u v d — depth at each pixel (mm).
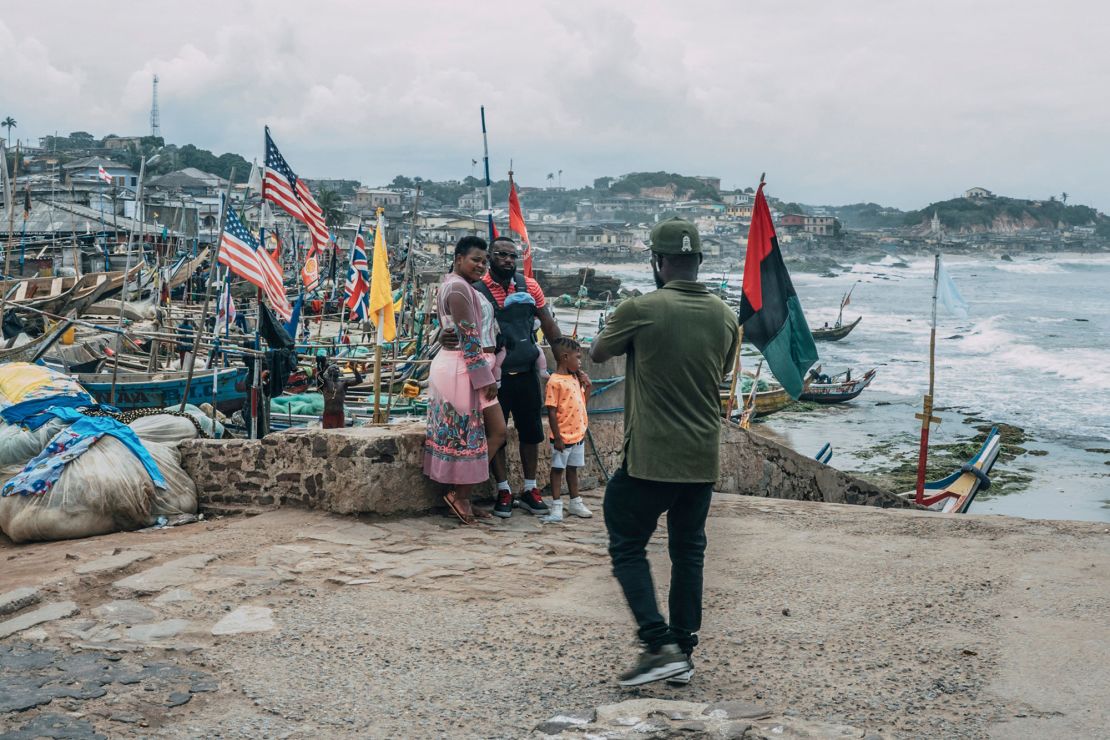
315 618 4922
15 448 7398
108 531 6953
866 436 34281
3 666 4188
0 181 45438
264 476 7469
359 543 6395
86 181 85812
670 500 4094
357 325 45406
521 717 3750
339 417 10797
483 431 6984
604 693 3986
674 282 4184
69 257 52375
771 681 4086
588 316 83188
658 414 4047
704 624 4844
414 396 22672
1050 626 4699
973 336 71812
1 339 22484
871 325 82500
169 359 25250
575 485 7535
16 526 6730
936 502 16031
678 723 3527
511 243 7289
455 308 6820
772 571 5840
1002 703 3807
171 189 110188
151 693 3949
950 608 5043
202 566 5766
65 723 3627
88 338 25688
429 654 4441
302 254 72062
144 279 42438
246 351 13688
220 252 12586
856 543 6574
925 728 3590
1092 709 3723
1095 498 25125
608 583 5594
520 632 4742
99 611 4930
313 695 3965
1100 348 63312
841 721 3664
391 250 61344
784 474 11078
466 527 6988
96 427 7309
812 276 188750
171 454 7637
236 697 3943
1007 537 6688
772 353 6133
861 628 4754
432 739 3555
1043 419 37688
